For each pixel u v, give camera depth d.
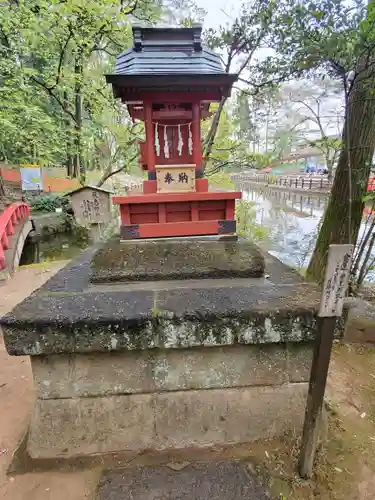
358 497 1.69
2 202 13.57
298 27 2.59
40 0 6.79
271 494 1.70
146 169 3.36
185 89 2.71
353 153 4.02
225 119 7.92
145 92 2.75
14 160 18.38
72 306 1.90
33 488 1.77
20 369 3.20
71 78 8.35
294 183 21.75
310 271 4.76
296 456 1.91
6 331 1.73
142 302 1.94
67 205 12.46
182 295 2.04
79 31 7.58
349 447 2.02
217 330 1.80
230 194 2.90
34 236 10.95
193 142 2.96
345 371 3.03
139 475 1.82
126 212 2.90
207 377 1.98
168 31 2.76
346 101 2.85
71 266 2.76
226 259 2.45
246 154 7.16
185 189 2.96
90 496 1.71
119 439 1.98
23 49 9.63
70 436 1.95
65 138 12.73
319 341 1.57
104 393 1.94
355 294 4.72
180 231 2.96
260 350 1.97
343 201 4.32
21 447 2.06
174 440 2.00
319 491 1.72
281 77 4.11
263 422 2.04
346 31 2.36
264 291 2.11
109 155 11.39
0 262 6.41
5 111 9.90
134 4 7.69
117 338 1.78
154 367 1.94
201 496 1.68
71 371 1.91
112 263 2.41
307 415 1.69
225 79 2.55
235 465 1.86
